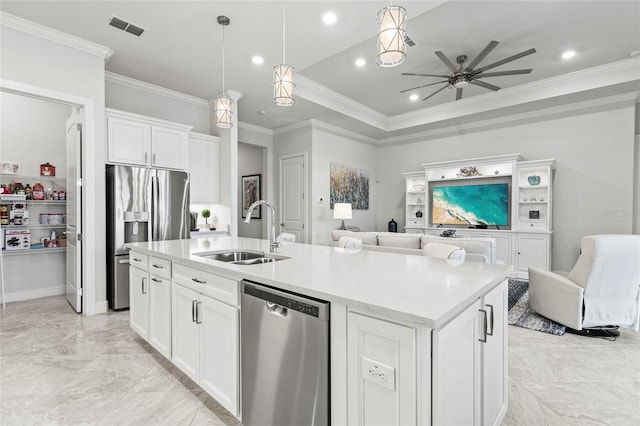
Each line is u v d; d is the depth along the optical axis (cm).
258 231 693
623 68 414
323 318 117
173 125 403
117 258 341
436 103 579
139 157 372
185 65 376
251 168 711
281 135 652
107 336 274
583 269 275
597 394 193
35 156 407
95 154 332
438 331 96
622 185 475
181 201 399
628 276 265
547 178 514
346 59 404
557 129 528
